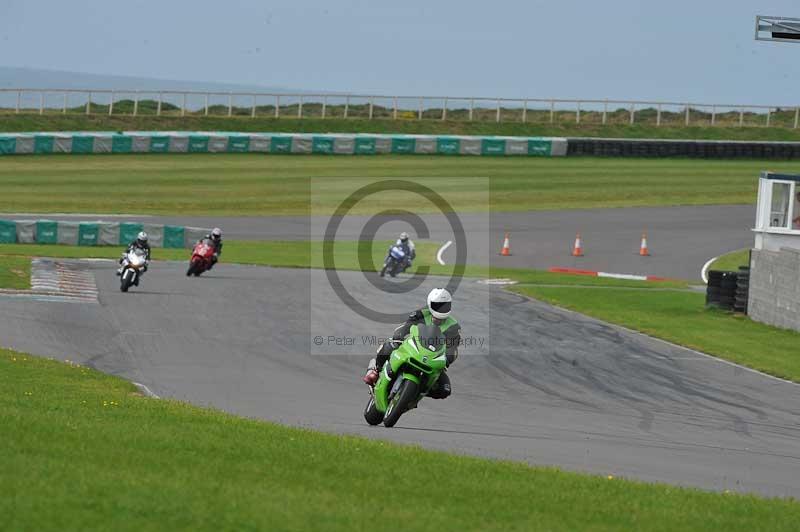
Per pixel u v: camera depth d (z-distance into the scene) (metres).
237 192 197.38
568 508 29.20
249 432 38.16
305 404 54.31
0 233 148.00
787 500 35.38
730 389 64.25
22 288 92.75
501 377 65.19
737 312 100.31
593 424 52.12
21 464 27.41
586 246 157.12
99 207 177.75
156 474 28.11
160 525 23.00
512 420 52.25
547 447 45.16
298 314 86.44
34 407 41.38
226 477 28.75
